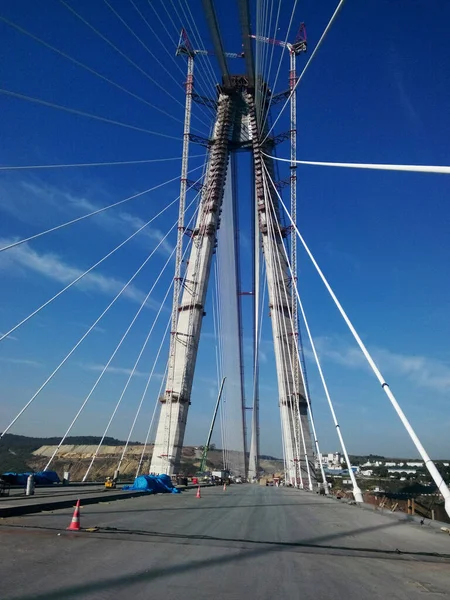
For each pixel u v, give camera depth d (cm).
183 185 6950
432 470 1562
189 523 1363
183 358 6072
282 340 6500
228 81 7456
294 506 2300
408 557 967
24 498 1881
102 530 1114
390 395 1856
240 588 673
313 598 641
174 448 5638
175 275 6512
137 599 597
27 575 679
